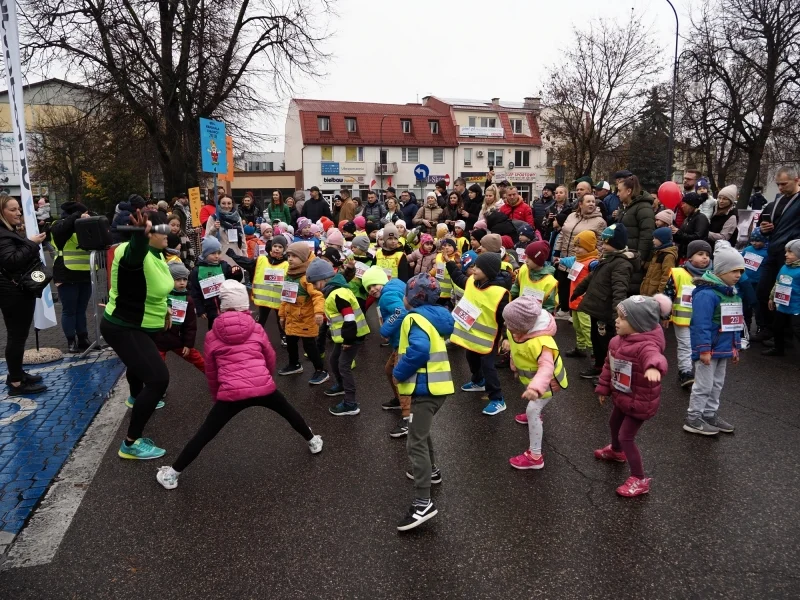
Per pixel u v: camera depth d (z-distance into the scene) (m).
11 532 3.54
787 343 7.73
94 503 3.88
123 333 4.34
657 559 3.18
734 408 5.43
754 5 25.78
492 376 5.36
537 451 4.28
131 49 17.91
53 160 34.84
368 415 5.46
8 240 5.66
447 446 4.73
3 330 9.26
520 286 6.48
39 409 5.60
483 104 56.09
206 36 18.64
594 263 6.28
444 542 3.38
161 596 2.95
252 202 13.69
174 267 5.27
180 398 5.96
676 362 7.01
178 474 4.13
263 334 4.32
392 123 50.91
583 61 32.72
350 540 3.41
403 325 3.82
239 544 3.39
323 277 5.52
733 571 3.07
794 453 4.48
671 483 4.04
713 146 30.05
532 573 3.08
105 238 4.64
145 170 22.61
